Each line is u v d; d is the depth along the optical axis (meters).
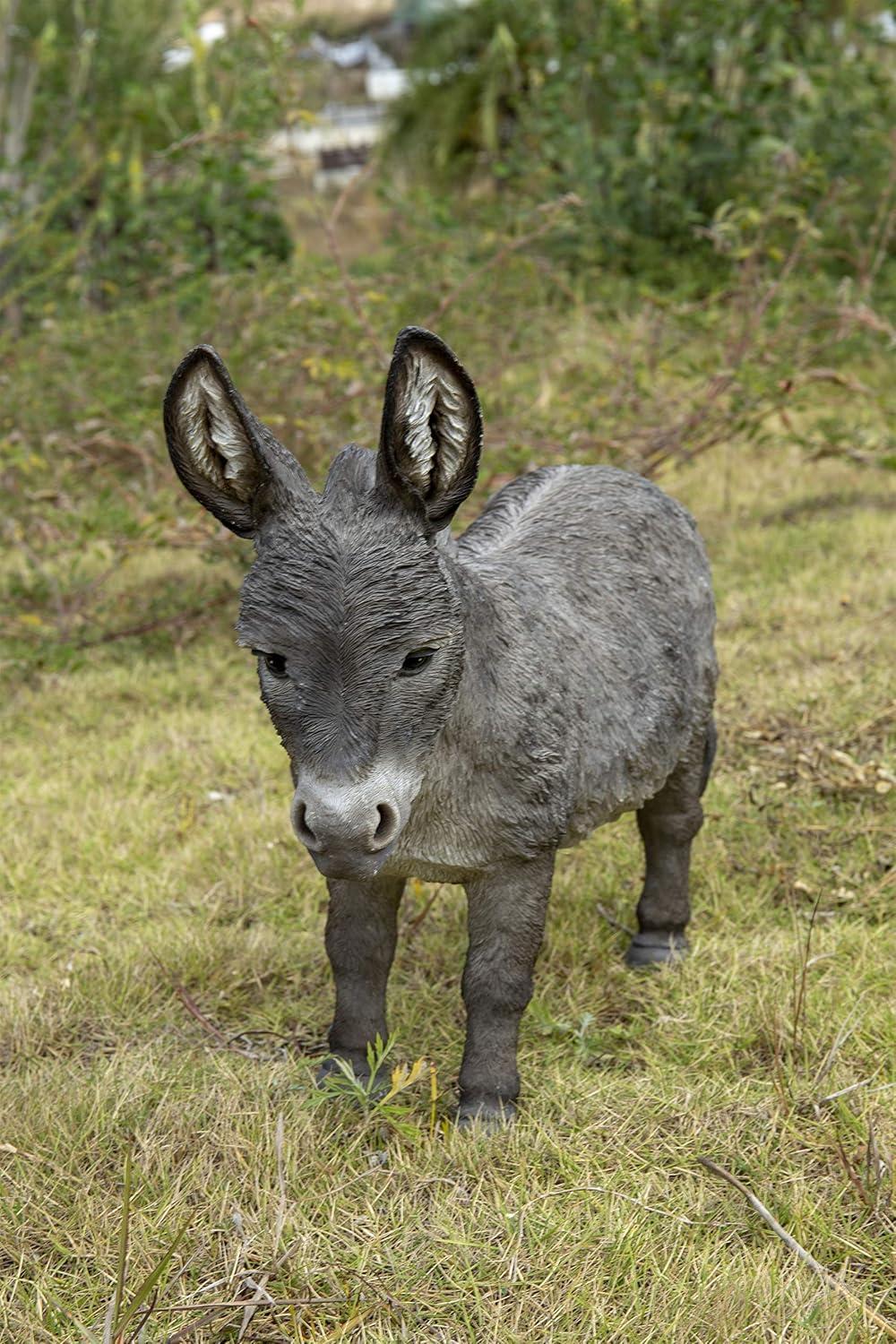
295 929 12.51
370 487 7.39
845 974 10.84
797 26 36.66
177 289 28.41
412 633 7.12
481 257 28.45
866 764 13.77
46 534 20.72
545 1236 8.06
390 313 23.75
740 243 26.06
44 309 27.73
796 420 28.19
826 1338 7.13
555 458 21.77
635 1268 7.80
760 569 21.41
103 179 33.88
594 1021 10.72
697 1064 9.94
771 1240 8.07
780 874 12.53
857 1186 8.24
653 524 10.76
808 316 24.44
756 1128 9.05
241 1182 8.60
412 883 12.37
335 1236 8.10
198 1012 11.04
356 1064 9.66
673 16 35.50
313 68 31.84
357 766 7.07
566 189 36.06
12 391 24.09
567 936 11.90
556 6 40.53
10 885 13.61
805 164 25.48
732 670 17.11
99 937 12.41
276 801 15.09
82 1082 9.77
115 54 38.34
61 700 18.77
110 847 14.30
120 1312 7.33
